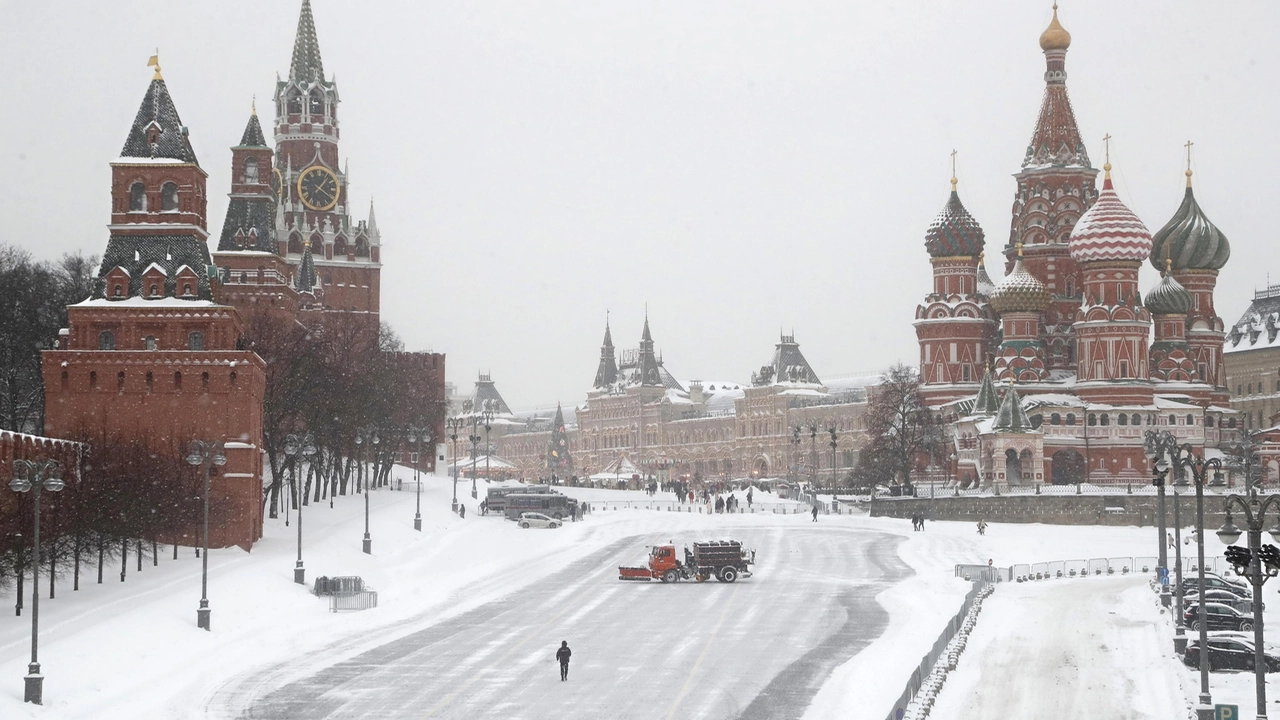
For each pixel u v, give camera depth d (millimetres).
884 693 76062
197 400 125312
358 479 186500
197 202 133250
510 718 70688
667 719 70625
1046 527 181375
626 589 119812
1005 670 83688
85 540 101875
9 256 172750
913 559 144375
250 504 125062
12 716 67188
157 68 135500
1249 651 81188
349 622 99938
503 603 111000
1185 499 178750
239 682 78625
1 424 157375
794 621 101375
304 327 191625
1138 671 83250
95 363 125625
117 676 77875
